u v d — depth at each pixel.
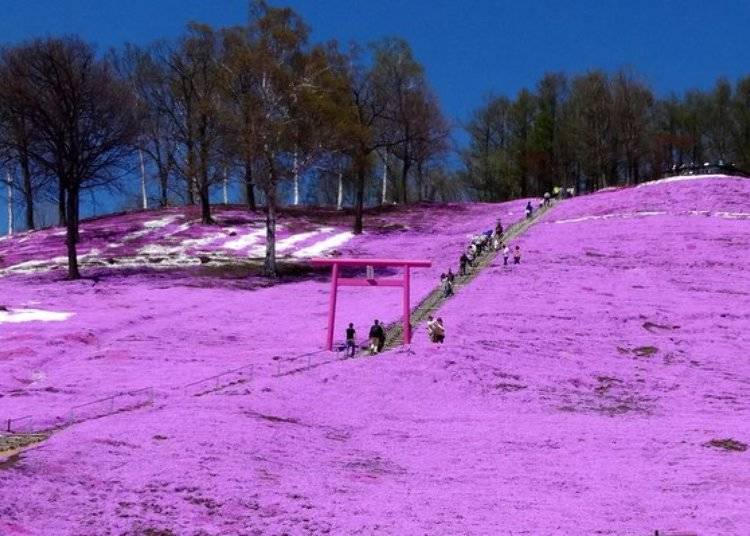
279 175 66.56
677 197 78.50
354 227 84.12
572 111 120.06
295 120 66.75
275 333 45.44
